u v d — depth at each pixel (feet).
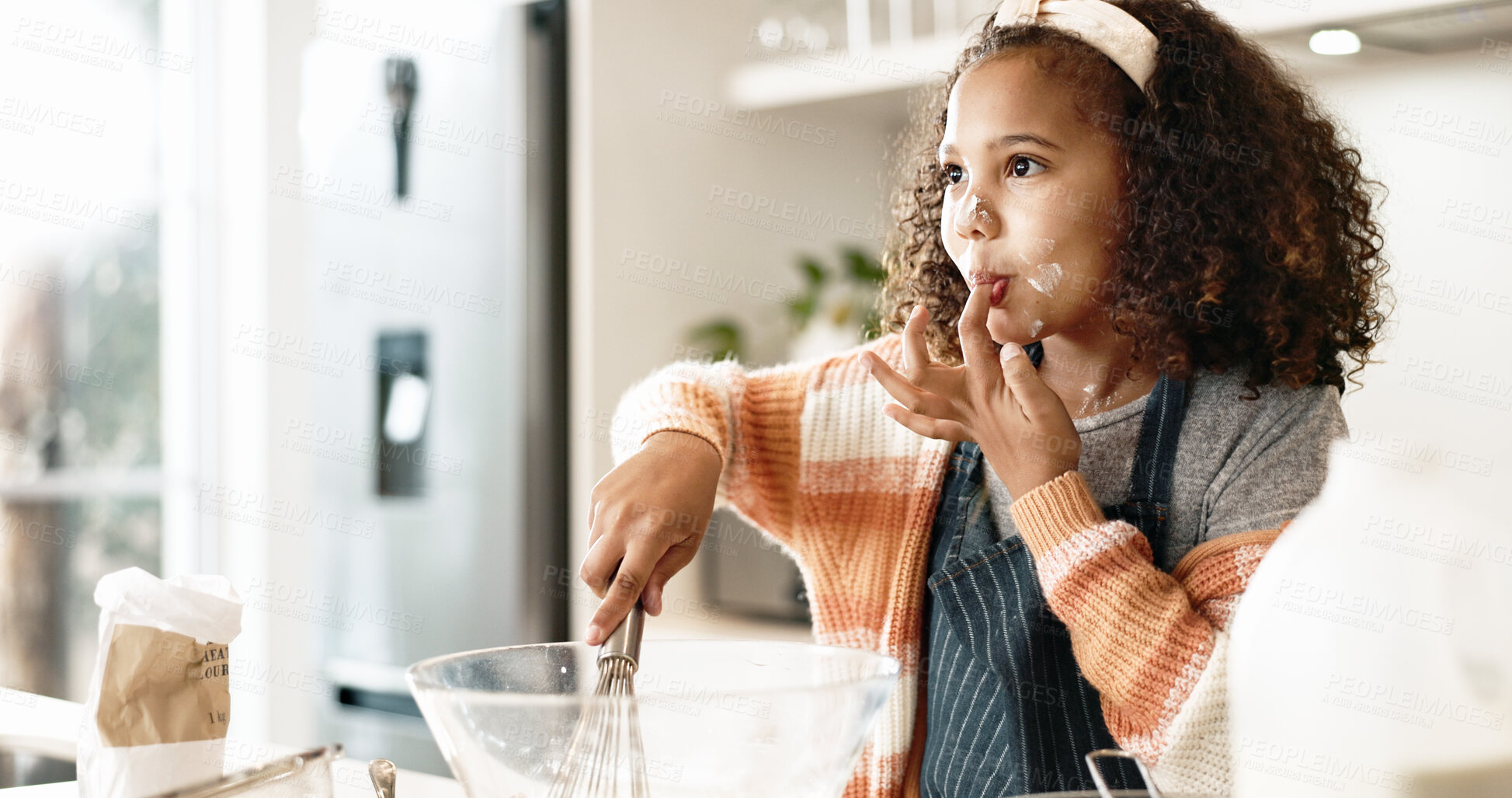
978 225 2.31
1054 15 2.42
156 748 1.78
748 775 1.50
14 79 6.77
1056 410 2.21
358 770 2.55
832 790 1.61
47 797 2.25
